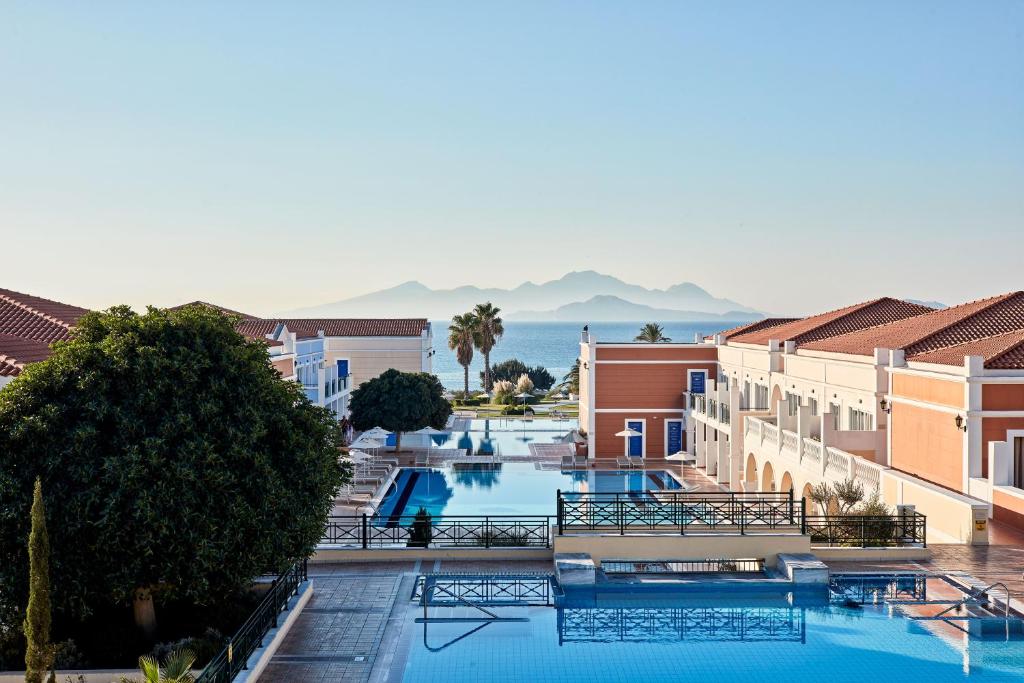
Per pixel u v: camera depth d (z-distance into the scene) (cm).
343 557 2250
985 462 2433
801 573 2036
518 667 1605
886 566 2112
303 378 5384
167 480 1555
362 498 3734
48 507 1504
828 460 2888
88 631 1761
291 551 1761
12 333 2783
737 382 4641
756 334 4706
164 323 1733
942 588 1981
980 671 1563
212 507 1605
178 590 1664
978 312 3072
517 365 10950
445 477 4522
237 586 1716
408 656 1642
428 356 7750
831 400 3325
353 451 4231
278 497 1694
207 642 1666
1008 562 2109
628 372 5144
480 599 1972
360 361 7331
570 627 1805
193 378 1659
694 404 4912
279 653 1648
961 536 2273
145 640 1727
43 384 1598
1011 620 1794
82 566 1539
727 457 4269
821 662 1616
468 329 9575
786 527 2269
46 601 1344
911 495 2472
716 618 1861
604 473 4656
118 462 1525
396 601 1948
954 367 2527
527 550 2264
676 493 2320
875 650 1666
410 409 5216
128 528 1520
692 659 1638
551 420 7181
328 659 1623
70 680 1523
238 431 1670
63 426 1569
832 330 3994
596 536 2175
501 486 4266
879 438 2939
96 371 1605
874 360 2972
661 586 2034
